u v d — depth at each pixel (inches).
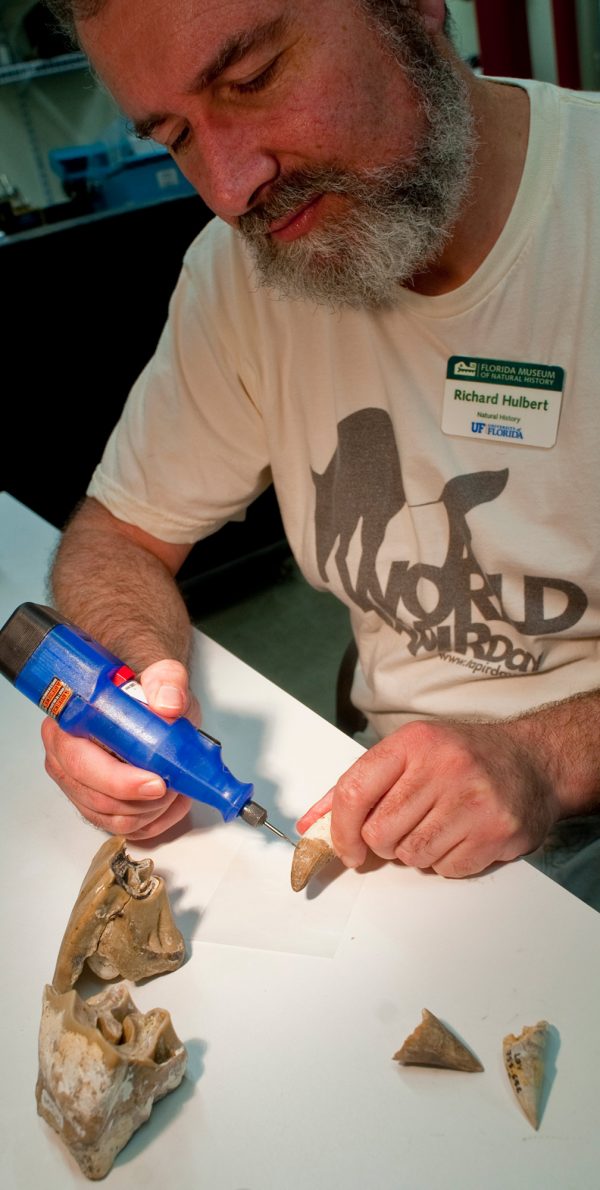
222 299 46.6
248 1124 26.7
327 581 47.4
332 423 44.5
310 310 43.2
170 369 49.7
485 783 33.1
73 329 90.5
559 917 31.1
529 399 39.4
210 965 31.0
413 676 46.0
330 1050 28.1
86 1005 27.9
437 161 34.6
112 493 51.1
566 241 37.6
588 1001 28.6
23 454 94.2
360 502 44.7
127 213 87.6
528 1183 24.5
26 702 43.9
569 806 36.7
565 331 38.1
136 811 34.3
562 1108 26.1
